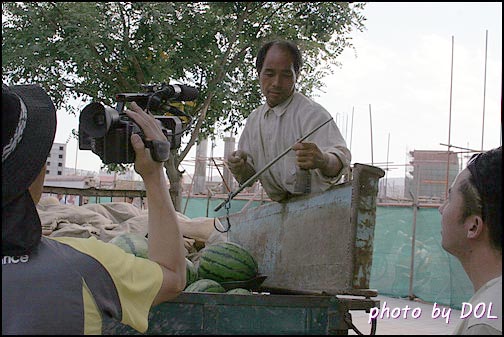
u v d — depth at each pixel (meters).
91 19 10.98
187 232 5.94
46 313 1.87
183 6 11.81
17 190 1.93
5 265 1.93
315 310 3.10
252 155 4.43
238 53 11.67
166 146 2.26
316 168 3.60
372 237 3.15
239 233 5.08
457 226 2.47
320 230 3.50
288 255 3.95
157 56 11.69
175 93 2.64
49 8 11.41
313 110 4.05
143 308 2.12
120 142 2.21
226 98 11.41
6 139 1.95
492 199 2.38
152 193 2.26
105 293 2.02
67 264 1.99
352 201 3.13
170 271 2.23
